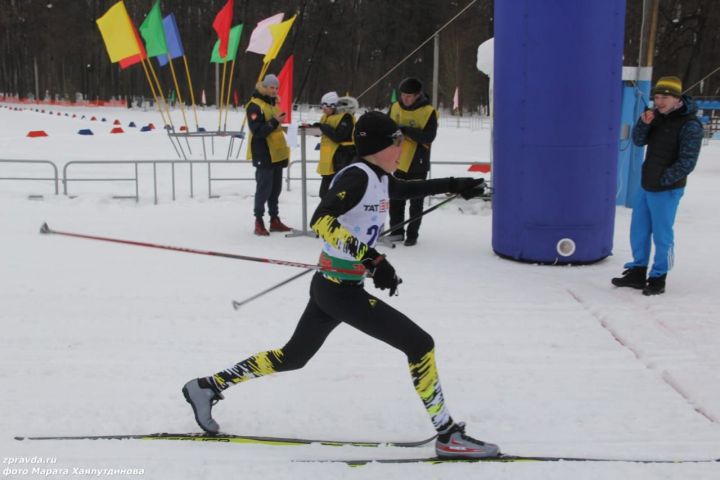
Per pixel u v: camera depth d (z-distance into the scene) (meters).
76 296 5.42
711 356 4.27
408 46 52.69
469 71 46.06
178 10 56.81
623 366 4.15
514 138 6.32
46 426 3.32
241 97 55.88
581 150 6.17
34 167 13.02
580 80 6.01
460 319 4.96
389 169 2.89
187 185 11.28
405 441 3.23
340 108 7.15
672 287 5.78
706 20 33.88
